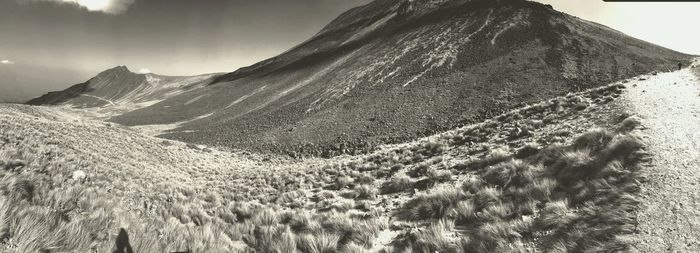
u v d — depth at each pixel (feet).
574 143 41.32
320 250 29.63
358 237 31.55
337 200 50.88
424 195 39.37
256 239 32.89
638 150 32.04
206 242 25.96
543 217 26.17
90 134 113.91
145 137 153.99
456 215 32.37
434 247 27.20
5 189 23.35
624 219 22.38
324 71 503.61
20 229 15.88
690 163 27.73
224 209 46.91
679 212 21.58
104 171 57.26
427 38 440.86
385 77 348.38
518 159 46.16
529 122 67.31
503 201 33.17
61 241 17.30
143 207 41.24
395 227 34.04
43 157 48.34
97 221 21.43
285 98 407.03
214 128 333.83
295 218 38.81
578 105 66.90
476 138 70.69
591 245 20.97
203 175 105.91
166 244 22.80
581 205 26.99
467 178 45.68
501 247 24.11
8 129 66.69
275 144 232.32
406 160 67.51
